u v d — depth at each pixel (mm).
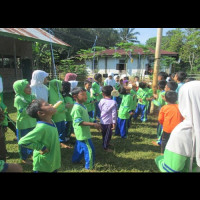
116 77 8602
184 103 1828
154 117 7164
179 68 27328
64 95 4527
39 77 3887
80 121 3162
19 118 3463
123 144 4668
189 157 1836
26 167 3477
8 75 13938
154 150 4312
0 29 7609
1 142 3311
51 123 2516
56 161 2533
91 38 34031
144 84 6488
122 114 4992
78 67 21266
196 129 1732
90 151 3264
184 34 28375
